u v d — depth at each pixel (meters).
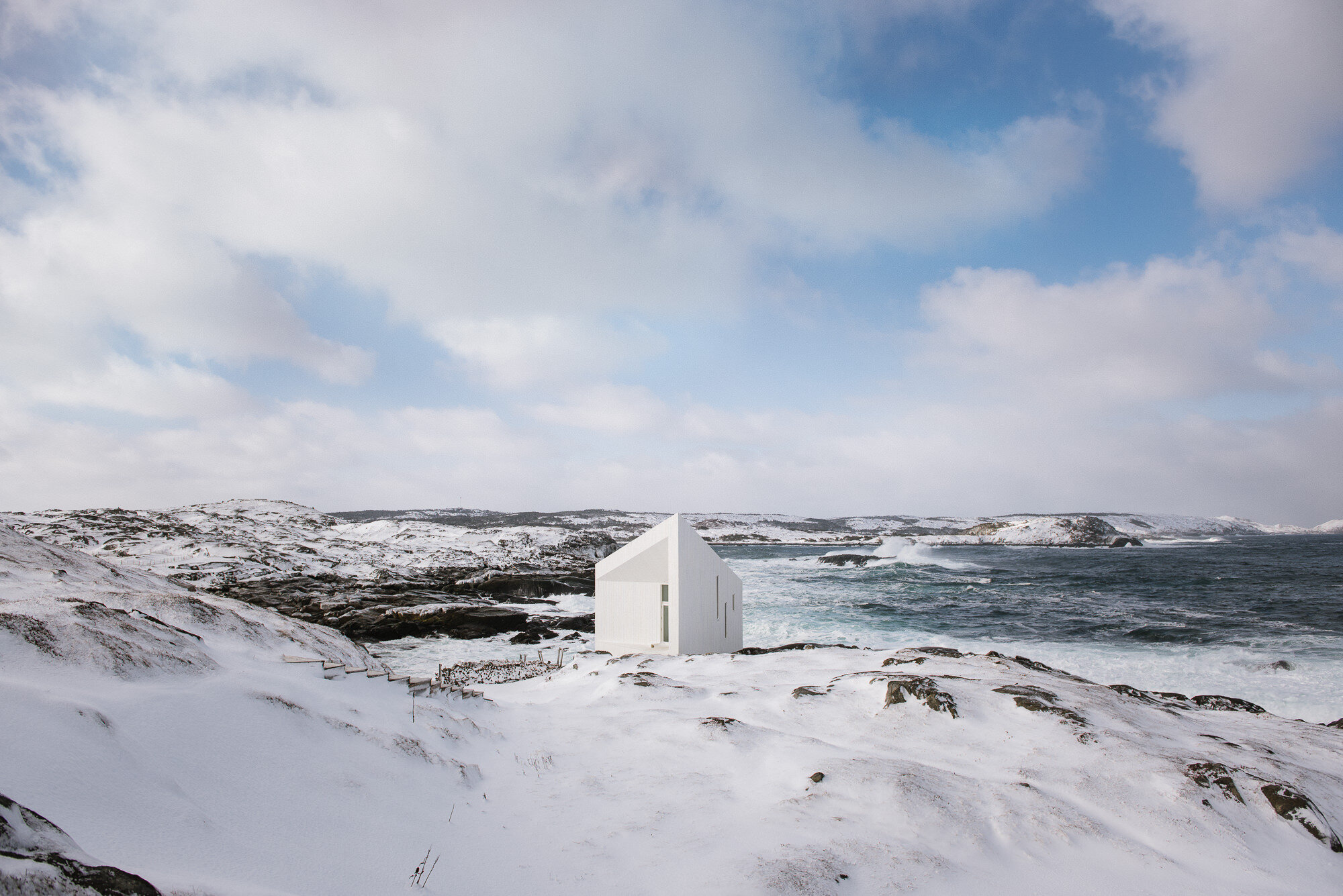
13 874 3.04
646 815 7.55
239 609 14.55
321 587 42.81
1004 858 7.04
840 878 6.12
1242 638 29.88
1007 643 29.39
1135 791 8.55
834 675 15.48
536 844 6.84
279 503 110.62
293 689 8.91
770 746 10.12
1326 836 7.82
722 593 24.94
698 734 10.52
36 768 4.73
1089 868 6.93
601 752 10.15
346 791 6.88
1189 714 13.48
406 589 45.31
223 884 4.36
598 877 6.09
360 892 5.23
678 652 21.67
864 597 47.22
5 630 7.05
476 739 10.40
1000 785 8.66
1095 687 14.73
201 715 6.91
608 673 17.27
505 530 90.88
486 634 32.12
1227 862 7.23
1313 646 27.81
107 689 6.77
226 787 6.05
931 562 89.06
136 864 4.23
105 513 61.88
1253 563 85.00
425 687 11.87
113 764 5.27
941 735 10.91
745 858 6.23
